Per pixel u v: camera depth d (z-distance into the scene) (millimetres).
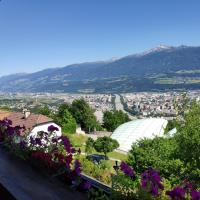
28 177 5945
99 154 86938
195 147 33125
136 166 42750
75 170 5902
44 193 5035
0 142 9164
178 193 5023
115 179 5328
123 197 5082
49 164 6406
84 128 138000
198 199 4969
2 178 5723
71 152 7734
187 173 32031
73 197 4953
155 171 5422
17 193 4930
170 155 37594
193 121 33156
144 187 5176
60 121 110688
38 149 7797
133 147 44750
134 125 123750
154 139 45188
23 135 9328
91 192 5059
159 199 5203
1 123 10836
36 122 65062
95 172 13016
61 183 5688
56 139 7965
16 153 7809
